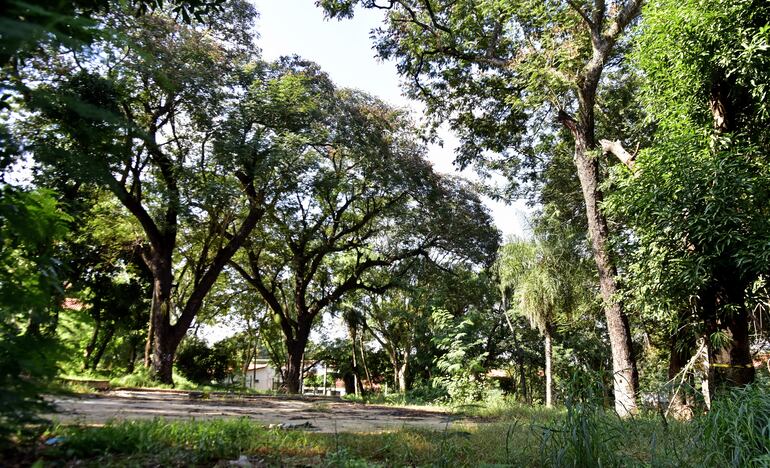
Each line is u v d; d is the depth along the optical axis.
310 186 19.17
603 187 11.93
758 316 9.45
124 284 24.44
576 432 4.16
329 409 12.34
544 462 4.30
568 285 17.28
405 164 21.19
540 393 27.38
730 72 7.52
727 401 4.50
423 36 15.67
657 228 7.80
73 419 5.51
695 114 8.53
